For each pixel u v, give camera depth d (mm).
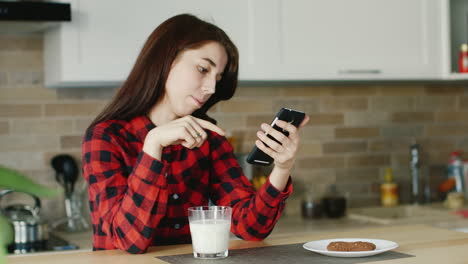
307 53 2738
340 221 2877
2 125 2646
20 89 2670
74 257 1189
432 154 3441
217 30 1433
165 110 1446
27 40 2672
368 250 1164
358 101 3275
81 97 2760
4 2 2188
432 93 3445
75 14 2352
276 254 1206
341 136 3242
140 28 2441
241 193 1493
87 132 1361
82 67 2369
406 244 1304
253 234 1376
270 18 2666
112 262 1131
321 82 3029
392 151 3355
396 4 2895
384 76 2877
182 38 1374
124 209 1181
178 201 1448
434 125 3447
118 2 2410
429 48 2967
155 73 1382
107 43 2400
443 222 2797
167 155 1432
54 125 2719
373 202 3316
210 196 1574
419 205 3258
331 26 2775
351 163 3268
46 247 2266
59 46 2383
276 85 3092
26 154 2680
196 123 1169
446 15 2986
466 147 3508
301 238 1428
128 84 1401
